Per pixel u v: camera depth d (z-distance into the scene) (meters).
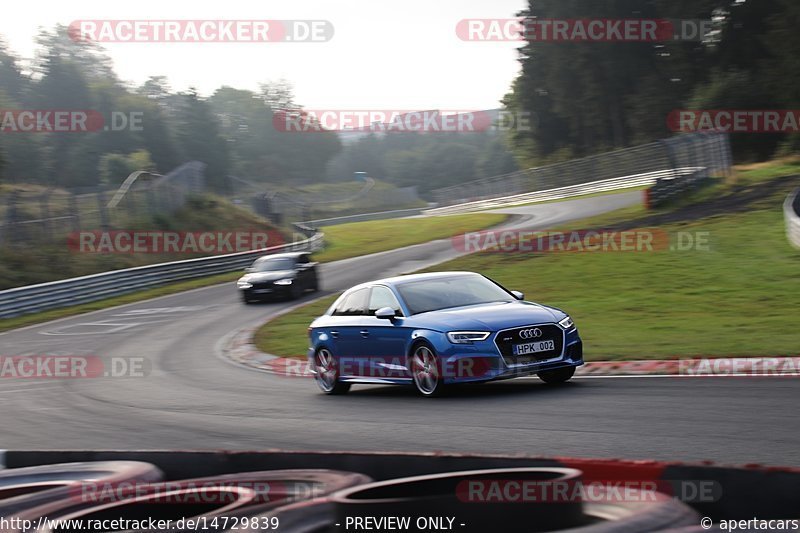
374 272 73.06
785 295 39.06
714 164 95.56
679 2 163.62
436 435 15.59
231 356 35.59
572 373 21.58
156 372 31.83
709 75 160.50
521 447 13.85
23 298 62.53
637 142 176.75
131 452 9.53
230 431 17.92
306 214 159.12
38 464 10.29
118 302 68.00
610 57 182.62
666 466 6.49
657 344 27.69
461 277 23.25
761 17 158.25
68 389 28.48
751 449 12.40
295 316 48.91
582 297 45.22
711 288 43.38
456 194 198.00
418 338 20.70
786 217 56.19
